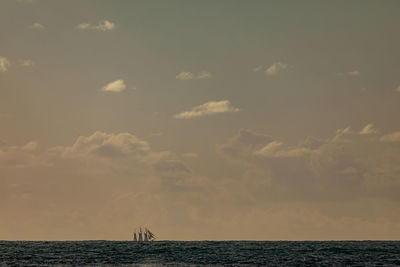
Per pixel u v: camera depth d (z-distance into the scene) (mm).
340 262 131500
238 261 137375
